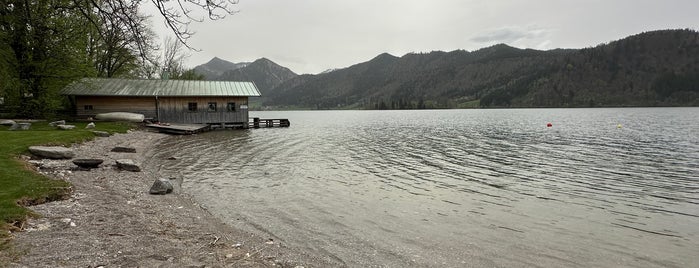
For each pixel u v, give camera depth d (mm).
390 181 17234
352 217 11297
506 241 9484
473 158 25297
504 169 21000
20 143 17672
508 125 64562
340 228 10219
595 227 10828
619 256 8656
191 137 35219
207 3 7758
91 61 36688
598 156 26484
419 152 28422
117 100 40656
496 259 8289
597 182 17562
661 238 9977
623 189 16125
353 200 13453
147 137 31984
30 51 27984
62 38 27938
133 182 14320
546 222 11234
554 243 9430
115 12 8273
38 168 14031
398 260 8102
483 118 95625
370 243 9109
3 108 33125
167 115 42375
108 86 41000
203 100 44188
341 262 7883
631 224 11203
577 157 25984
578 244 9391
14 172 11734
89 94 38969
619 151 29203
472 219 11398
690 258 8594
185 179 16344
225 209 11703
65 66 30797
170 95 41875
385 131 51906
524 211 12461
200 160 21922
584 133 46219
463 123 72625
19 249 6719
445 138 40781
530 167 21719
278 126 57250
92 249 7148
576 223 11188
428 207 12719
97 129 30250
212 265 6992
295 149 29141
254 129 49344
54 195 10578
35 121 30969
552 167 21781
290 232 9727
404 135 44906
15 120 31016
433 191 15312
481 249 8883
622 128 54031
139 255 7090
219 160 22188
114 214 9688
